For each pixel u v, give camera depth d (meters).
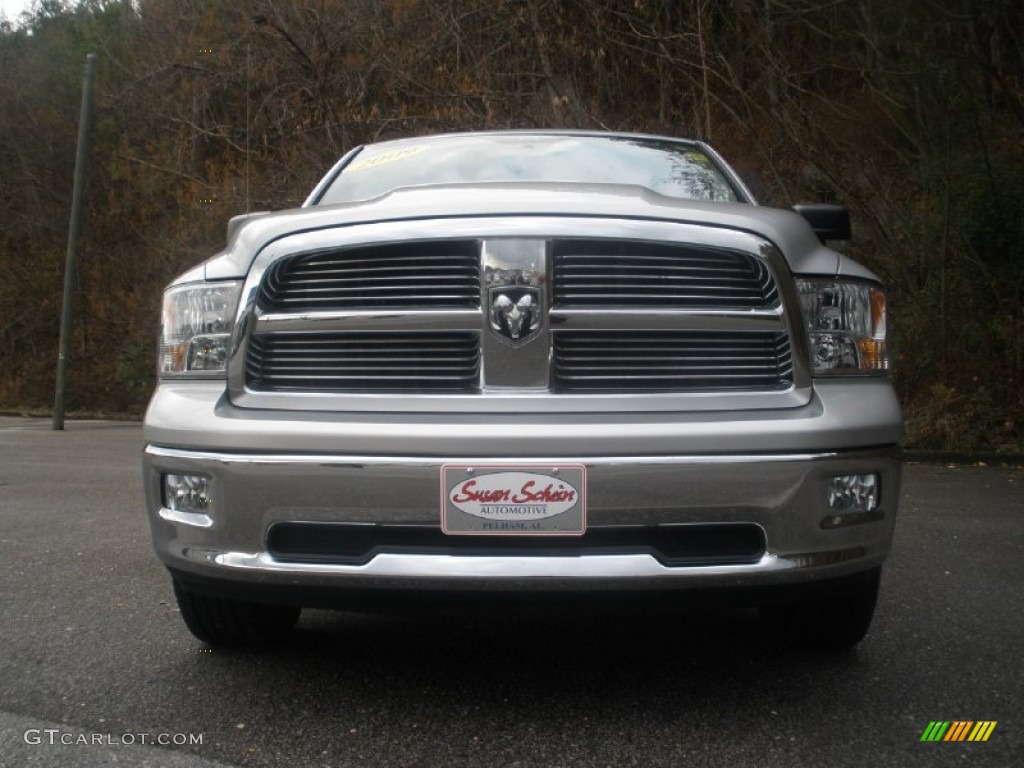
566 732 2.89
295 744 2.81
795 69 14.66
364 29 18.02
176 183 22.94
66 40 27.12
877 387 3.10
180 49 22.23
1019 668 3.44
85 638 3.86
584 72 15.64
